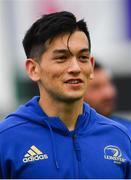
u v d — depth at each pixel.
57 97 6.44
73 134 6.63
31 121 6.64
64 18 6.43
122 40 15.12
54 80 6.38
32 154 6.43
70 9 14.43
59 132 6.61
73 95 6.32
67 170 6.42
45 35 6.41
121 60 15.34
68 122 6.64
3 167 6.40
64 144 6.55
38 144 6.50
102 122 6.85
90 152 6.57
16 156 6.41
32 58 6.63
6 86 15.12
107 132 6.79
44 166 6.38
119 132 6.84
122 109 15.76
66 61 6.34
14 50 14.99
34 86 15.11
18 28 14.84
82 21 6.50
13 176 6.37
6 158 6.38
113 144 6.72
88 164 6.50
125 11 14.94
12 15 14.80
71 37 6.36
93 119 6.82
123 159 6.67
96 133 6.74
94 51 15.11
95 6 14.73
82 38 6.41
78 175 6.43
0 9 14.82
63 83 6.34
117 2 14.88
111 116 10.27
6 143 6.47
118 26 14.99
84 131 6.70
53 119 6.58
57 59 6.35
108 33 15.01
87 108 6.86
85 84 6.39
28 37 6.66
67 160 6.47
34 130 6.58
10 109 15.04
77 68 6.27
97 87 10.22
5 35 14.94
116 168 6.59
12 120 6.65
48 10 14.47
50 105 6.60
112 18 14.92
